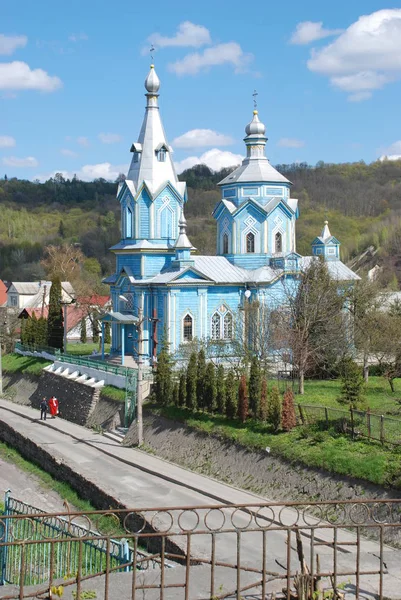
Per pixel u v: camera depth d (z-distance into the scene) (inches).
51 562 544.4
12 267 7401.6
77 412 2375.7
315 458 1459.2
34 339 3240.7
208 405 1882.4
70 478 1717.5
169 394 2016.5
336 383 2135.8
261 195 2691.9
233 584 572.1
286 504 568.4
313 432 1562.5
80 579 545.0
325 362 2155.5
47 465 1878.7
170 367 2170.3
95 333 3752.5
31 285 5142.7
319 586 550.9
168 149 2635.3
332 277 2378.2
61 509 1573.6
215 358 2412.6
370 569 593.9
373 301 2289.6
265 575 547.8
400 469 1309.1
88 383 2427.4
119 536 537.6
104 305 3988.7
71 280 5265.8
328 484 1396.4
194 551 1132.5
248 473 1583.4
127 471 1736.0
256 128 2728.8
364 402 1664.6
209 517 1357.0
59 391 2578.7
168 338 2456.9
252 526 1304.1
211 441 1760.6
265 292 2556.6
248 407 1756.9
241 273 2628.0
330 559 618.8
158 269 2593.5
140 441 1955.0
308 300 2126.0
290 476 1481.3
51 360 2930.6
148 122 2650.1
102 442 2034.9
